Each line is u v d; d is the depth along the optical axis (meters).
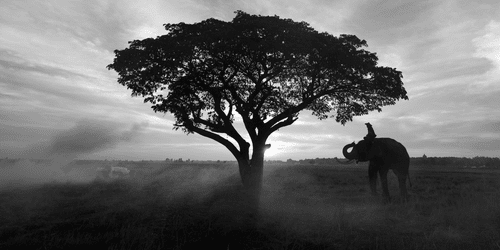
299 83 18.28
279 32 14.77
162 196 13.34
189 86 16.64
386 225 7.86
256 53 15.12
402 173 12.38
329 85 17.28
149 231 7.35
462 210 8.88
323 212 9.24
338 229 7.42
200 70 16.41
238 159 17.12
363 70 15.82
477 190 16.70
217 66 16.03
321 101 19.81
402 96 16.66
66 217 8.81
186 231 7.49
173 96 16.23
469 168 78.12
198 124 17.86
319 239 6.77
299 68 16.33
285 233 7.29
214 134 17.31
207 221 8.35
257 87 16.92
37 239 6.58
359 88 16.78
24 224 7.88
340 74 15.69
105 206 10.41
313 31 16.00
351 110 19.42
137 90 16.78
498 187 17.84
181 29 15.93
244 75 17.22
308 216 8.80
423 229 7.46
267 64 16.89
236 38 15.09
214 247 6.48
